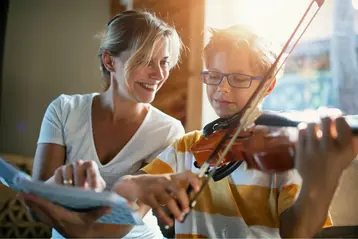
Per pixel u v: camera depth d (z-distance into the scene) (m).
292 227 0.96
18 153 2.97
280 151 0.97
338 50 2.47
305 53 2.57
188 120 2.44
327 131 0.90
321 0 1.20
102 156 1.58
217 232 1.20
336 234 1.31
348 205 1.33
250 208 1.17
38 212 1.02
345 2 2.46
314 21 2.51
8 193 2.59
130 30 1.48
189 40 2.42
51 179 1.08
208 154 1.15
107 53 1.57
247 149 1.03
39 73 3.04
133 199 1.04
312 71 2.57
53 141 1.58
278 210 1.11
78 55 3.13
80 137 1.58
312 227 0.93
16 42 2.96
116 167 1.55
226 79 1.25
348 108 2.46
